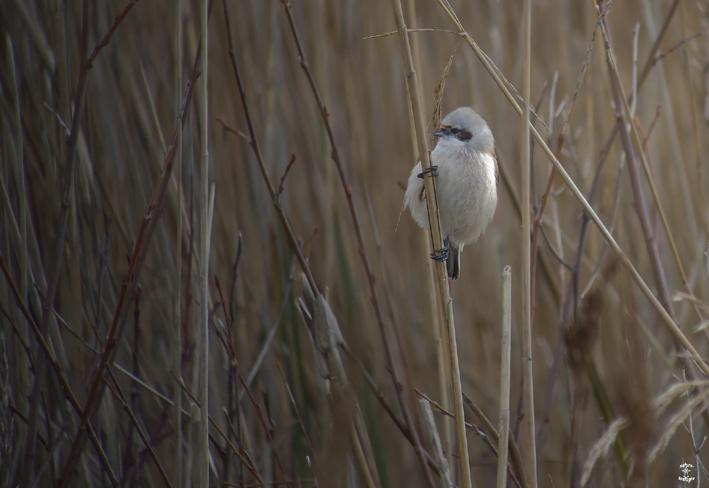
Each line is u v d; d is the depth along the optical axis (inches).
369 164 332.5
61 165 226.5
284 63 319.6
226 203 284.4
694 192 331.3
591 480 228.7
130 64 262.8
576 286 227.1
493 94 350.9
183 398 237.0
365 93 339.6
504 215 343.6
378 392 200.4
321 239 311.0
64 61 223.8
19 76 223.0
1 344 204.8
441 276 177.5
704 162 329.7
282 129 300.8
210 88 295.3
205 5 181.3
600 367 243.4
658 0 339.9
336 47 334.0
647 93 341.7
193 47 258.4
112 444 223.8
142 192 250.4
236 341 268.8
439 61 353.4
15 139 224.4
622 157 233.6
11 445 206.7
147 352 255.1
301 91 318.3
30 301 210.7
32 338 213.3
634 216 337.4
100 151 252.5
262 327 278.4
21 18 230.2
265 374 273.4
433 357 318.7
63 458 218.5
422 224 227.3
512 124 348.5
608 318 231.5
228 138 288.0
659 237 336.5
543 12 368.5
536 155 345.4
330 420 193.9
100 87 253.6
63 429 195.5
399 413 303.3
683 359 226.1
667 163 334.6
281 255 288.4
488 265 352.8
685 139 335.6
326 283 296.0
